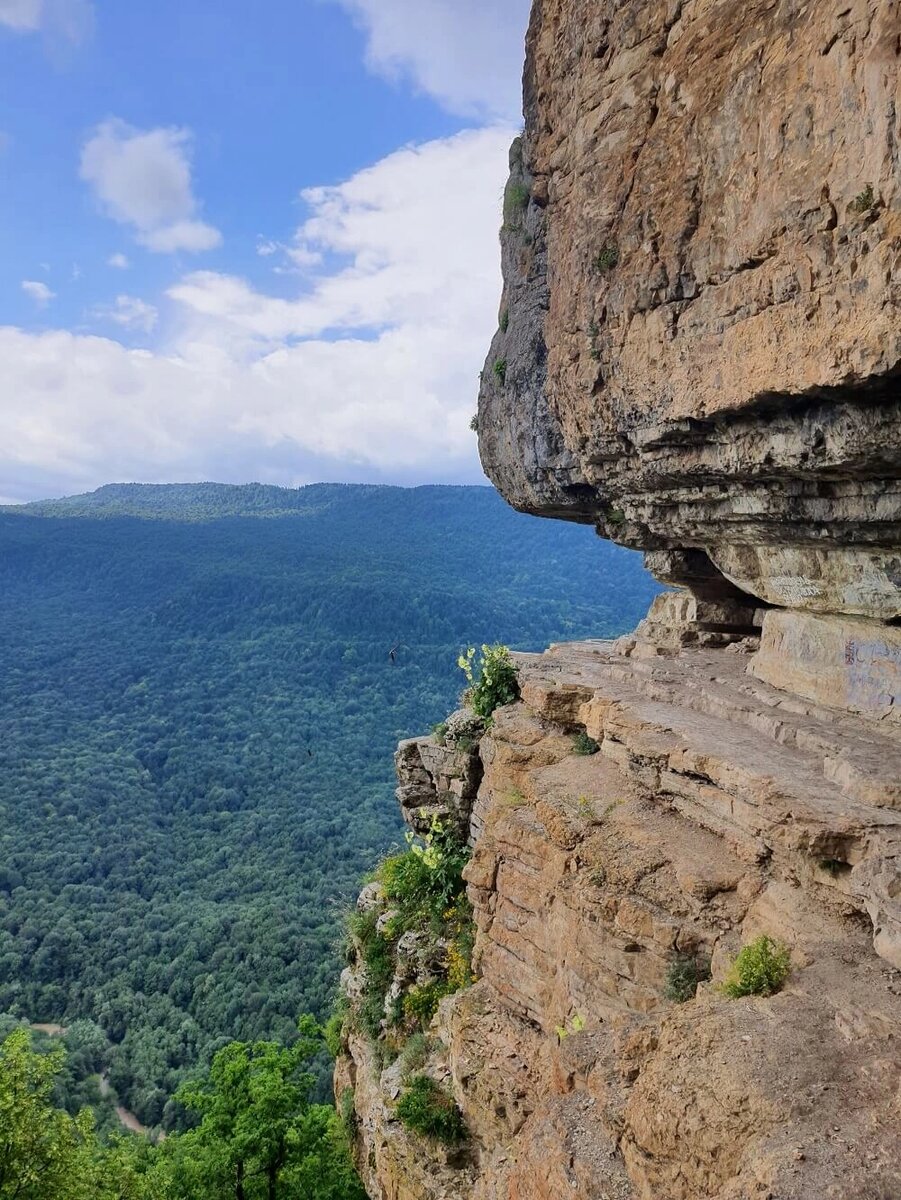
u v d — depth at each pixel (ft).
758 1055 23.18
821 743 37.47
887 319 26.27
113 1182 61.36
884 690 40.09
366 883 78.43
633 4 40.24
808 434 32.94
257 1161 67.00
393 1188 47.98
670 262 38.22
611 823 39.88
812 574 43.14
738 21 33.17
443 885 65.10
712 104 34.91
